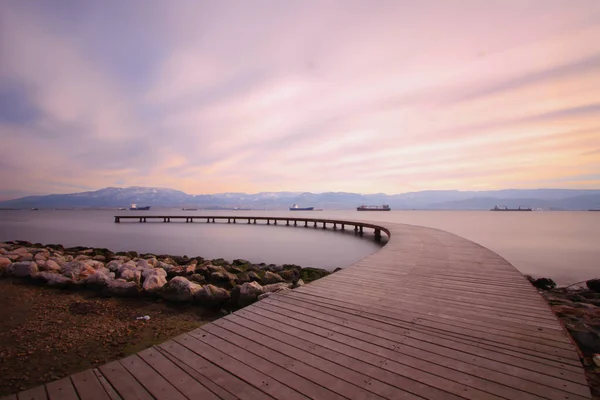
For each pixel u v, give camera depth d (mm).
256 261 16281
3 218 76500
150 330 5328
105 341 4844
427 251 9281
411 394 2217
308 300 4363
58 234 32594
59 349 4547
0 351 4461
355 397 2189
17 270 8711
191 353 2836
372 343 3025
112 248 21547
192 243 24328
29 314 5984
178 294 6805
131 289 7176
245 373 2508
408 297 4523
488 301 4340
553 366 2568
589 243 25969
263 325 3471
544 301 4336
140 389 2307
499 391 2232
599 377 3125
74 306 6465
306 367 2590
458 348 2908
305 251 19797
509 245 24625
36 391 2281
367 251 19812
